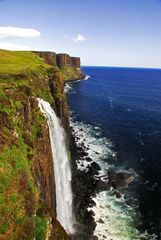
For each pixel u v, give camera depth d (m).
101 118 84.50
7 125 24.23
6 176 19.62
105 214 34.06
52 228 21.11
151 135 66.56
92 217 33.03
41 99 44.38
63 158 42.75
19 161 22.20
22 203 19.05
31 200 20.06
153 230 31.45
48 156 30.78
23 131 27.03
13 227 17.03
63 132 53.53
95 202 36.56
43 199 24.58
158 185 41.53
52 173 31.59
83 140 61.53
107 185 40.59
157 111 98.00
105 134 67.06
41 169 26.66
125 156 52.59
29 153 25.27
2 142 22.00
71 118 83.38
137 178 43.66
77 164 47.59
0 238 15.79
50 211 21.81
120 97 133.50
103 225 31.92
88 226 31.25
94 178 42.75
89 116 86.94
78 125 75.25
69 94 132.12
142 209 35.41
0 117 23.95
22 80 43.00
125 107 105.00
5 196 18.25
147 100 126.25
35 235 18.50
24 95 32.28
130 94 147.12
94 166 46.38
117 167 47.44
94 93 141.75
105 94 141.25
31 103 34.28
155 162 49.84
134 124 77.56
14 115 26.52
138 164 48.97
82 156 51.50
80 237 29.30
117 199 37.56
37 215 19.98
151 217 33.84
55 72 66.19
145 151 55.31
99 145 58.56
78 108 99.94
